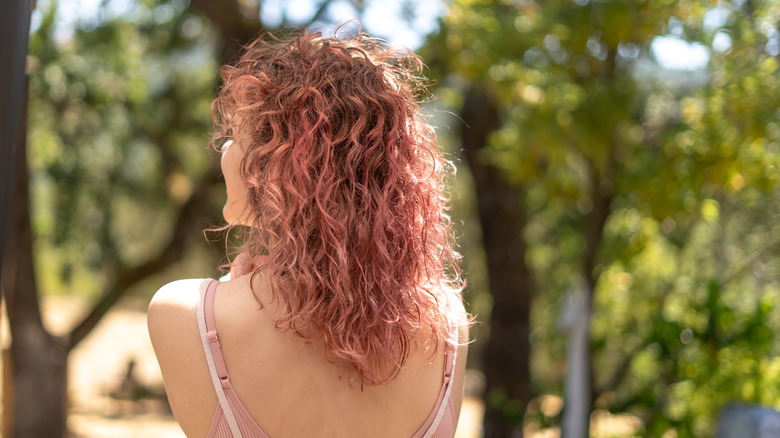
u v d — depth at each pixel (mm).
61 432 8773
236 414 1085
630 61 6086
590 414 6277
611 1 5488
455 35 5762
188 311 1116
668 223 7059
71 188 12398
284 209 1104
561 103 5777
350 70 1177
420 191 1165
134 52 11219
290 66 1184
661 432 6758
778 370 6469
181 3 10703
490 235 9273
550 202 7828
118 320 31062
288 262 1095
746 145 5820
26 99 7734
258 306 1126
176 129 12375
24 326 8641
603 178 6215
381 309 1093
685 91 6461
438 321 1171
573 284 6945
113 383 19656
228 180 1254
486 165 9023
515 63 5805
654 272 8516
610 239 7348
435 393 1186
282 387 1104
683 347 6652
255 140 1179
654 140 6340
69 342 10906
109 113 11711
